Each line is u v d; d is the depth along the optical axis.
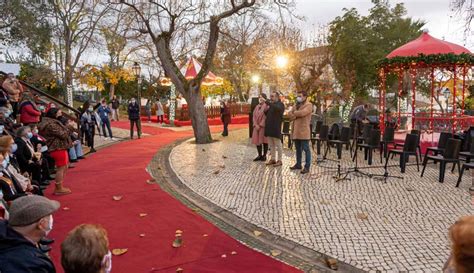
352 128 12.98
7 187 4.71
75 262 2.21
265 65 33.69
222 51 34.16
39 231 2.70
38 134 8.22
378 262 4.41
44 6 30.39
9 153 5.39
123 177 8.97
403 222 5.68
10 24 28.00
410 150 9.17
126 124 25.52
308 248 4.84
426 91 28.98
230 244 5.00
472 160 9.05
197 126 14.97
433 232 5.27
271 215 6.07
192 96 14.89
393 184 7.95
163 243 5.04
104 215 6.17
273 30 31.06
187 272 4.22
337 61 28.56
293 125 9.16
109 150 13.57
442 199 6.83
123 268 4.33
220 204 6.70
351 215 6.00
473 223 1.96
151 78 41.03
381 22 30.67
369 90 32.28
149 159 11.55
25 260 2.53
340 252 4.69
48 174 8.10
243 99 38.91
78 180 8.64
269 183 8.11
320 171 9.24
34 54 32.31
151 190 7.74
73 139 10.94
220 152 12.52
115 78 33.16
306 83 25.23
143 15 15.00
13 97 10.48
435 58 11.85
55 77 33.09
